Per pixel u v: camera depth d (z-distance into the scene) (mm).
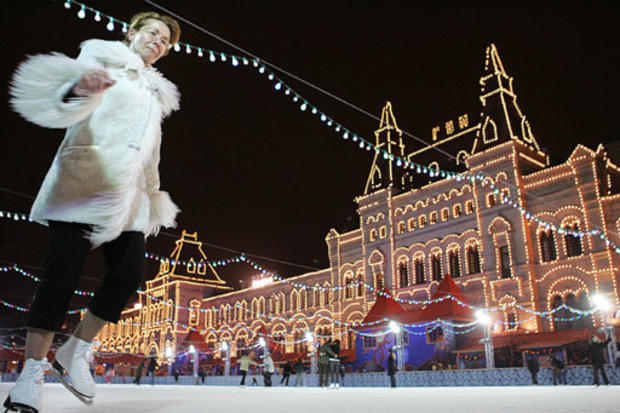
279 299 59469
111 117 2861
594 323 32531
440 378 21000
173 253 76438
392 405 4207
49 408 3510
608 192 34375
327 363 18984
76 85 2535
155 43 3422
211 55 12609
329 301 52031
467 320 33938
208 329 68062
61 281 2604
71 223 2688
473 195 41312
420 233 44750
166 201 3385
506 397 6309
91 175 2717
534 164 39875
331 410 3533
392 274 45750
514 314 36156
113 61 3059
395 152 50438
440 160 46875
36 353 2537
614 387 14531
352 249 51031
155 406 3861
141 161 2957
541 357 29859
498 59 43281
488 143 40844
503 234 38219
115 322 3035
